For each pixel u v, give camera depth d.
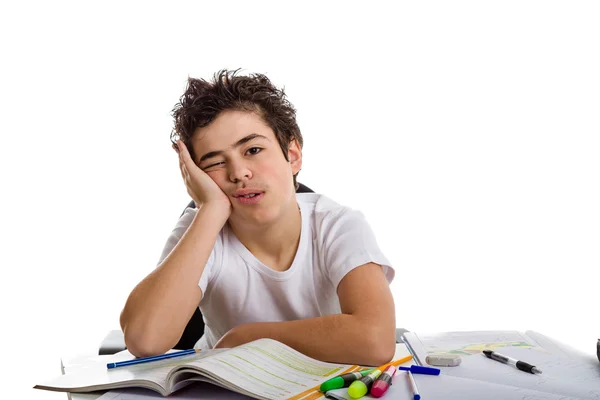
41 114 3.02
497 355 1.07
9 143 3.00
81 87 3.02
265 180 1.33
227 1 2.98
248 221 1.38
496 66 2.95
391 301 1.27
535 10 2.89
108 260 3.07
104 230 3.07
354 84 3.04
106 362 1.15
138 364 1.11
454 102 3.00
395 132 3.05
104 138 3.05
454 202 3.07
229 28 2.99
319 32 3.02
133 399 0.92
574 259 2.98
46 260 3.03
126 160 3.06
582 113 2.90
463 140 3.03
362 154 3.07
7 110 2.99
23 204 3.02
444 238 3.10
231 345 1.21
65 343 2.87
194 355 1.17
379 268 1.37
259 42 3.01
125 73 3.02
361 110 3.05
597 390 0.90
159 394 0.94
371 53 3.01
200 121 1.32
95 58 3.01
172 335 1.24
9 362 2.74
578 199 2.96
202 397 0.92
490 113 2.99
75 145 3.04
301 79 3.04
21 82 2.99
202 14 2.98
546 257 3.02
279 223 1.41
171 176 3.08
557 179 2.98
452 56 2.97
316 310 1.49
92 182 3.06
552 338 1.22
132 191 3.09
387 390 0.92
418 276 3.11
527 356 1.08
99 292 3.05
